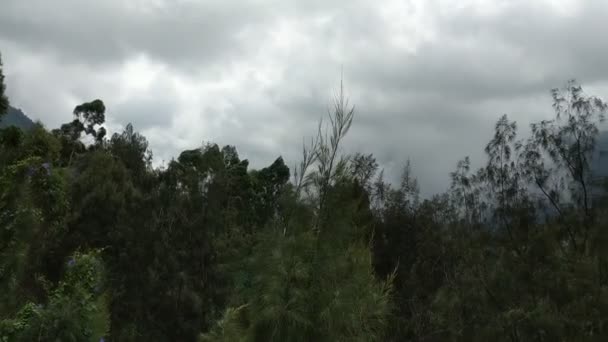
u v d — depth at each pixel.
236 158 39.91
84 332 6.05
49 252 23.12
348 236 5.10
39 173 6.50
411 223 26.27
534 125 20.42
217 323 5.34
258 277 4.95
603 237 16.11
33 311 5.87
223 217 32.69
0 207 6.23
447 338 18.80
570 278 16.14
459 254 22.77
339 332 4.84
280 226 5.12
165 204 33.34
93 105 62.56
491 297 18.02
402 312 21.31
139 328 28.50
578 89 20.03
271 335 4.76
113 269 29.17
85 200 31.73
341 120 5.35
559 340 14.90
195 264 30.11
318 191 5.15
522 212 19.34
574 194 18.53
